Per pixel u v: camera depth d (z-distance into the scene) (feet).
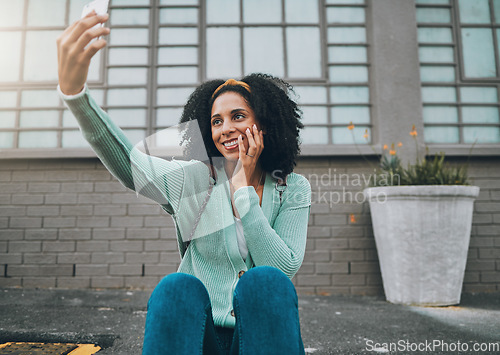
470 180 11.59
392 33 12.00
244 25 12.17
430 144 11.97
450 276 9.57
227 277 3.45
